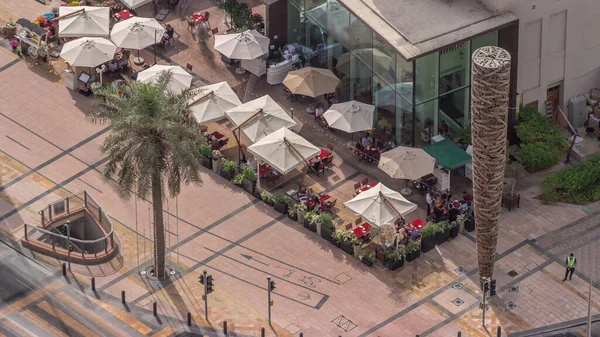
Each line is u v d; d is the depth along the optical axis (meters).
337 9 117.69
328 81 119.12
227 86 117.62
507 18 110.69
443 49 109.12
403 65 111.50
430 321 101.25
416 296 103.31
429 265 105.81
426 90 112.31
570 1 112.94
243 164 114.44
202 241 108.25
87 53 121.56
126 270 105.81
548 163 113.50
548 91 117.00
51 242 108.19
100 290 104.00
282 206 110.25
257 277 105.06
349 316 101.62
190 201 111.81
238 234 108.88
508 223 109.50
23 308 102.44
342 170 115.06
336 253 106.94
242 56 122.44
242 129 113.50
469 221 108.38
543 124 114.94
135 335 100.31
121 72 125.44
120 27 125.31
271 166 110.38
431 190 112.06
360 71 117.62
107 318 101.75
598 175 111.62
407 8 112.75
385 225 104.94
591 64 117.12
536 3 111.69
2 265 105.88
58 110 121.12
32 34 126.75
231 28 129.50
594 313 101.44
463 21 110.81
